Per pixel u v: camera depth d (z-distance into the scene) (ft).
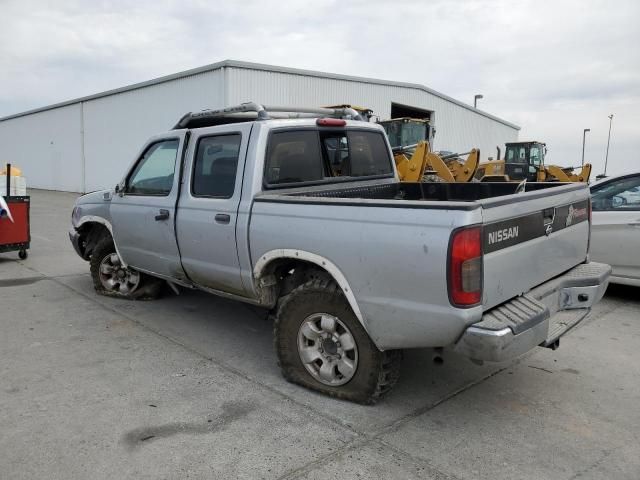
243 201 12.97
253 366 13.84
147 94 79.82
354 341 11.32
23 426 10.55
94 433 10.32
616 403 11.94
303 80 73.36
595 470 9.32
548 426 10.86
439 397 12.16
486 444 10.14
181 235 14.90
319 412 11.32
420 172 33.63
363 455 9.70
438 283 9.43
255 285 12.98
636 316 18.63
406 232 9.80
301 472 9.15
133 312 18.38
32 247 32.12
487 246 9.53
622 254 19.72
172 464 9.34
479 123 126.52
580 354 14.94
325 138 15.10
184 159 14.97
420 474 9.14
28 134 122.93
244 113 15.38
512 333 9.29
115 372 13.30
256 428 10.61
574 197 13.15
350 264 10.68
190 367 13.71
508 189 15.61
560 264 12.55
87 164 99.55
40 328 16.60
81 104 98.89
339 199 10.95
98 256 20.07
